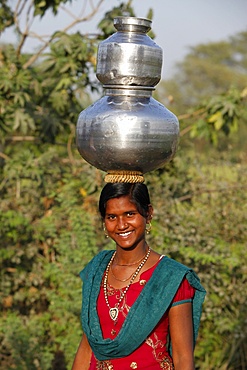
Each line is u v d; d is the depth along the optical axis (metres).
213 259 6.10
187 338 3.02
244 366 6.50
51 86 7.04
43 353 6.13
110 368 3.06
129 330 2.98
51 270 6.22
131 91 2.89
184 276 3.04
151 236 6.20
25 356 6.09
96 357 3.10
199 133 6.87
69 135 7.19
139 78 2.88
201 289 3.10
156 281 3.03
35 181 6.55
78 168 6.52
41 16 6.95
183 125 7.06
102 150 2.87
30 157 6.52
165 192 6.49
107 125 2.83
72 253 6.11
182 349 3.01
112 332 3.04
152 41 2.94
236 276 6.56
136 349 3.01
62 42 6.75
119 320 3.03
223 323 6.36
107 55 2.90
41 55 6.84
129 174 2.98
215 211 6.63
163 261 3.09
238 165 6.94
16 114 6.62
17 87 6.55
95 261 3.24
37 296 6.44
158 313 2.97
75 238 6.13
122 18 2.91
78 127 2.95
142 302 3.00
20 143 7.32
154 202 6.43
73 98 7.09
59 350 6.46
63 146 7.22
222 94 6.89
